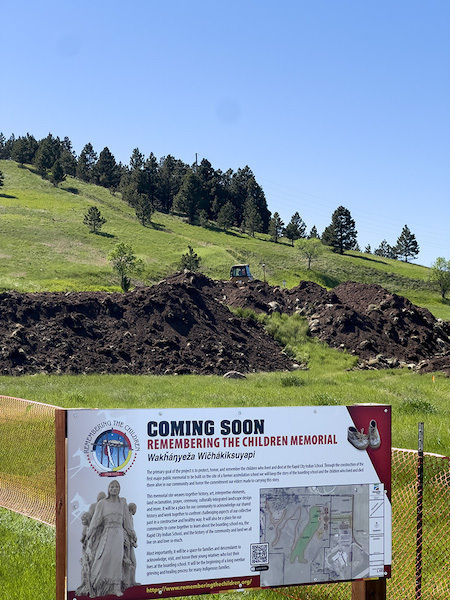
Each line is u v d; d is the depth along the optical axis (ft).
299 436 18.95
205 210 501.97
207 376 97.25
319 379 93.71
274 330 138.72
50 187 469.98
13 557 24.00
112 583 17.42
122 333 115.55
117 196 506.48
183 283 136.56
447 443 42.63
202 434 18.21
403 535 25.73
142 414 17.80
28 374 93.56
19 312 111.14
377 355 130.72
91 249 305.32
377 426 19.56
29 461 32.42
